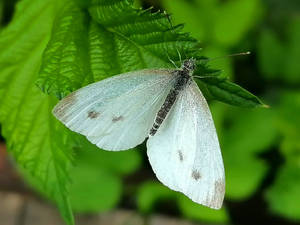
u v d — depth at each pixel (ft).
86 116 0.40
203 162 0.41
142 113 0.42
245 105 0.39
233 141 0.64
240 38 0.63
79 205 0.64
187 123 0.42
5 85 0.47
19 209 0.73
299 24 0.69
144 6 0.59
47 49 0.42
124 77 0.40
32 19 0.47
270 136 0.64
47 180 0.44
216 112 0.63
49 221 0.73
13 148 0.46
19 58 0.47
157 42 0.41
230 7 0.62
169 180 0.42
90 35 0.43
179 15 0.60
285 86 0.68
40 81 0.40
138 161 0.65
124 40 0.43
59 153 0.44
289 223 0.70
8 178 0.71
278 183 0.64
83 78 0.41
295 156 0.64
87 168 0.64
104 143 0.41
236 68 0.68
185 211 0.63
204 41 0.61
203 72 0.39
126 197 0.71
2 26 0.61
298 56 0.68
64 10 0.45
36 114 0.46
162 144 0.42
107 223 0.71
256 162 0.64
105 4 0.42
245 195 0.63
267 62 0.68
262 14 0.68
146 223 0.71
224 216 0.63
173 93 0.42
